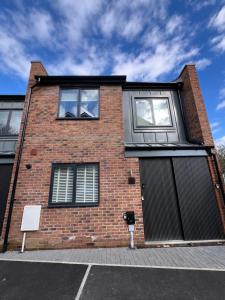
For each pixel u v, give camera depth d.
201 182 5.85
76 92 6.98
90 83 7.05
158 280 3.13
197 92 6.89
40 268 3.72
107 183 5.66
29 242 5.03
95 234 5.17
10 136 7.37
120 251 4.70
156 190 5.81
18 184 5.59
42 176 5.71
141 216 5.35
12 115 7.80
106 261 4.02
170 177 5.96
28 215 5.19
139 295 2.71
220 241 5.20
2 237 5.00
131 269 3.58
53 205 5.41
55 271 3.57
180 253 4.45
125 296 2.70
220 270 3.42
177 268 3.56
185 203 5.63
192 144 6.39
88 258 4.22
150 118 7.30
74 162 5.92
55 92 6.85
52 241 5.07
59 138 6.19
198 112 6.59
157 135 7.04
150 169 6.02
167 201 5.71
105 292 2.82
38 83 6.88
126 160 5.93
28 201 5.43
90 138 6.21
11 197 5.40
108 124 6.43
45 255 4.49
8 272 3.57
